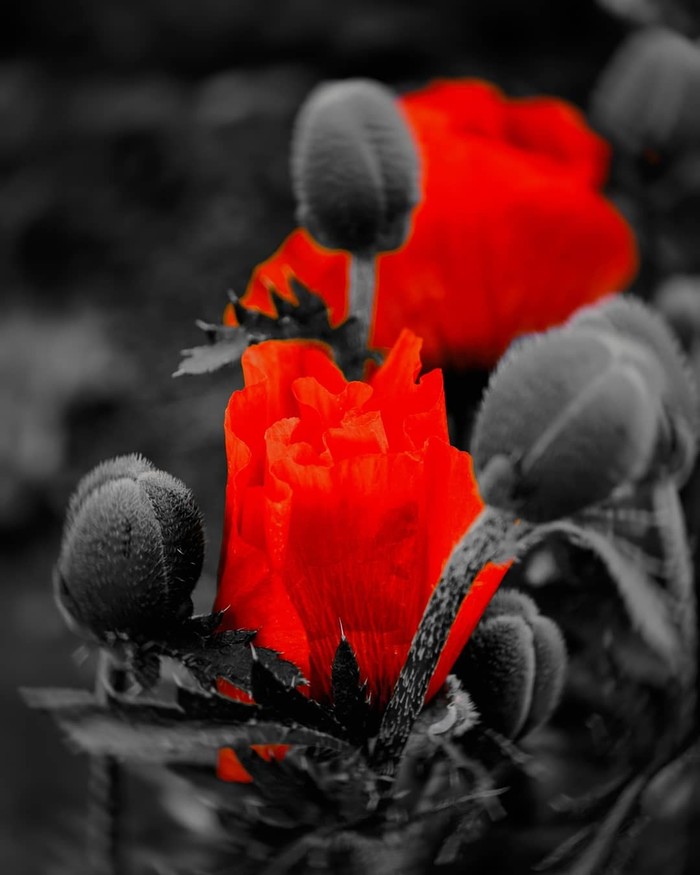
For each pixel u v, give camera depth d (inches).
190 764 27.7
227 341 28.7
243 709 25.7
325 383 27.5
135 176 86.2
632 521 29.5
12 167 95.3
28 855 50.4
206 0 93.9
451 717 26.6
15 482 83.9
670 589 28.9
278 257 31.5
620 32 74.2
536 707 27.3
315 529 26.3
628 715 29.6
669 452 28.2
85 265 89.2
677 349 28.2
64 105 96.0
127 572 26.4
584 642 30.1
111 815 30.1
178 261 73.9
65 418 82.7
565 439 24.7
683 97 34.0
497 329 32.3
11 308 90.1
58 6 99.2
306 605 26.6
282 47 91.2
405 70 86.8
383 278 32.1
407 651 26.7
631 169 34.9
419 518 26.3
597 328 26.2
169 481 26.9
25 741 62.1
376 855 27.6
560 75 77.2
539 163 33.1
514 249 32.1
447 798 27.6
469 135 33.2
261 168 75.6
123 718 25.7
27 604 79.2
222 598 26.6
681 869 30.7
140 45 96.3
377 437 26.3
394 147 28.7
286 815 27.0
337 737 26.0
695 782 30.4
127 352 77.9
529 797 29.3
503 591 27.9
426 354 32.2
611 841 28.1
